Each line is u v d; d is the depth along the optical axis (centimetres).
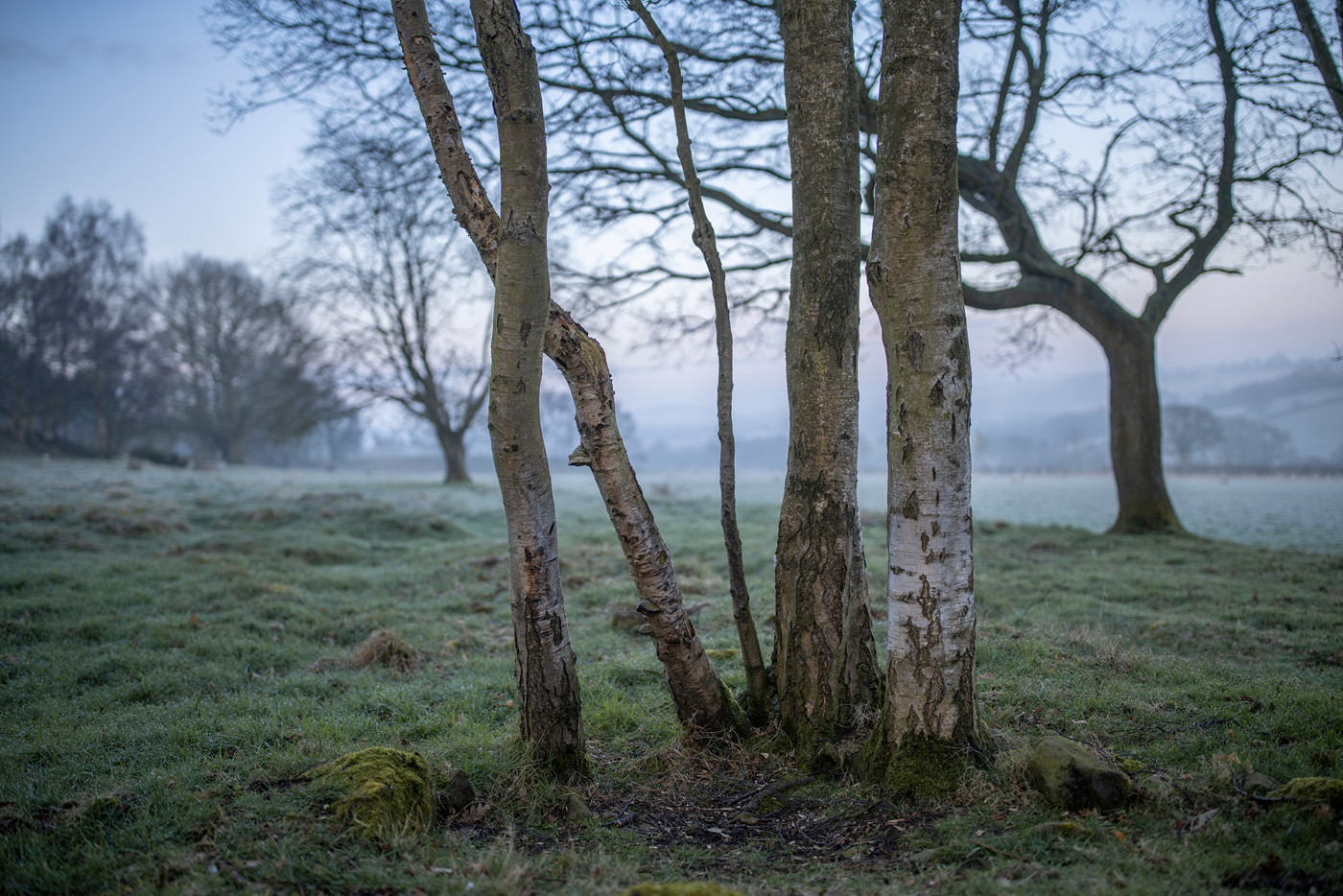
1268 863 312
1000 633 747
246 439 5938
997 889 308
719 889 298
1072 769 378
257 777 411
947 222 399
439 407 3356
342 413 3234
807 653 467
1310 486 4862
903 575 410
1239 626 770
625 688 637
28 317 4631
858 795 407
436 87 428
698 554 1355
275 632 837
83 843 356
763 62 1087
